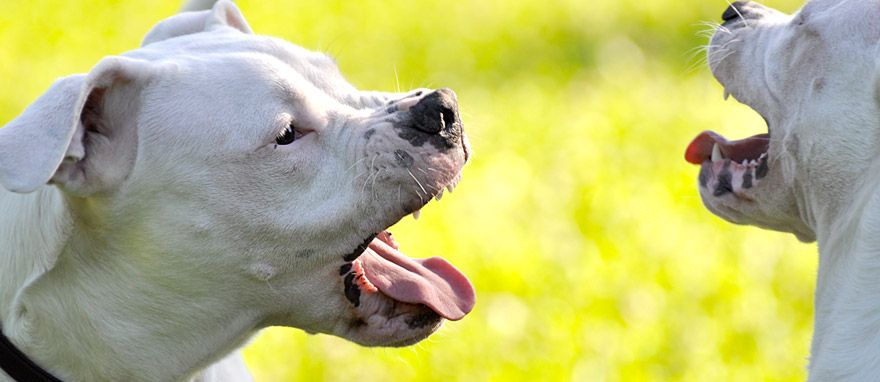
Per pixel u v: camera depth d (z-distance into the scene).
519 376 12.90
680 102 22.36
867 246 8.46
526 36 28.20
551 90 23.64
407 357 13.32
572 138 20.53
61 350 8.85
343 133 8.95
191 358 8.97
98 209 8.70
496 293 14.83
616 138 20.34
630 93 23.02
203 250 8.72
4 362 8.88
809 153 9.03
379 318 9.05
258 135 8.69
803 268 15.25
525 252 15.83
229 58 8.90
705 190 9.91
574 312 14.15
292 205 8.77
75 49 26.53
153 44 9.30
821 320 8.88
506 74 25.25
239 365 10.14
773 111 9.40
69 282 8.78
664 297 14.45
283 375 13.27
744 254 15.59
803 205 9.36
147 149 8.66
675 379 12.93
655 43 27.27
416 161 8.84
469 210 17.42
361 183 8.80
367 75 24.62
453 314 8.98
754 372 13.00
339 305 9.01
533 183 18.38
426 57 26.23
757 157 9.89
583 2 30.30
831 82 8.93
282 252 8.79
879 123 8.66
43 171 7.88
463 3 31.02
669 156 19.56
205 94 8.71
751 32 9.83
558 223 16.86
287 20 28.25
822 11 9.16
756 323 13.93
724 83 9.97
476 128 20.62
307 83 9.04
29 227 8.80
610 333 13.62
